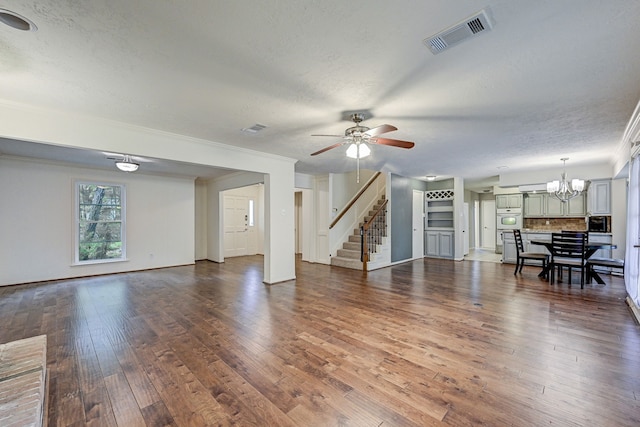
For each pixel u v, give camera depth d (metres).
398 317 3.39
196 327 3.11
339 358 2.44
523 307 3.71
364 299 4.12
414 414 1.75
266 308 3.74
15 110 2.67
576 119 3.10
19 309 3.71
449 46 1.80
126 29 1.62
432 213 8.48
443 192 8.15
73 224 5.55
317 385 2.06
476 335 2.87
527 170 6.38
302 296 4.29
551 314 3.44
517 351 2.53
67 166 5.49
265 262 5.15
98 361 2.40
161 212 6.78
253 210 9.36
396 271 6.20
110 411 1.79
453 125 3.29
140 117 3.02
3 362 1.90
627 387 2.00
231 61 1.97
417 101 2.62
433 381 2.10
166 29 1.63
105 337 2.87
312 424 1.68
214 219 7.77
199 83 2.28
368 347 2.64
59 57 1.90
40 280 5.21
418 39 1.73
